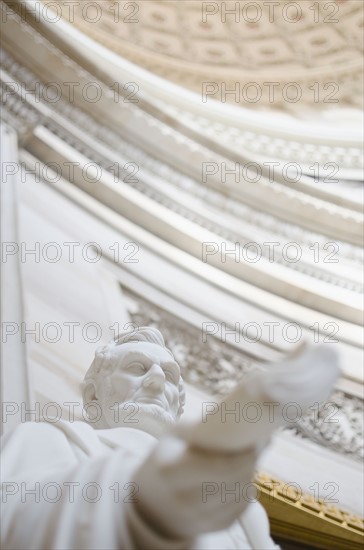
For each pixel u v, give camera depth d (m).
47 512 1.54
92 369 2.37
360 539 4.08
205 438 1.35
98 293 5.57
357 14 9.65
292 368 1.35
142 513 1.44
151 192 6.87
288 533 4.10
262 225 7.20
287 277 6.77
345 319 6.69
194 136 7.32
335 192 7.52
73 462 1.78
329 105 9.57
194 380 5.39
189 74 9.80
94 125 6.89
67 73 6.83
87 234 6.11
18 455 1.77
